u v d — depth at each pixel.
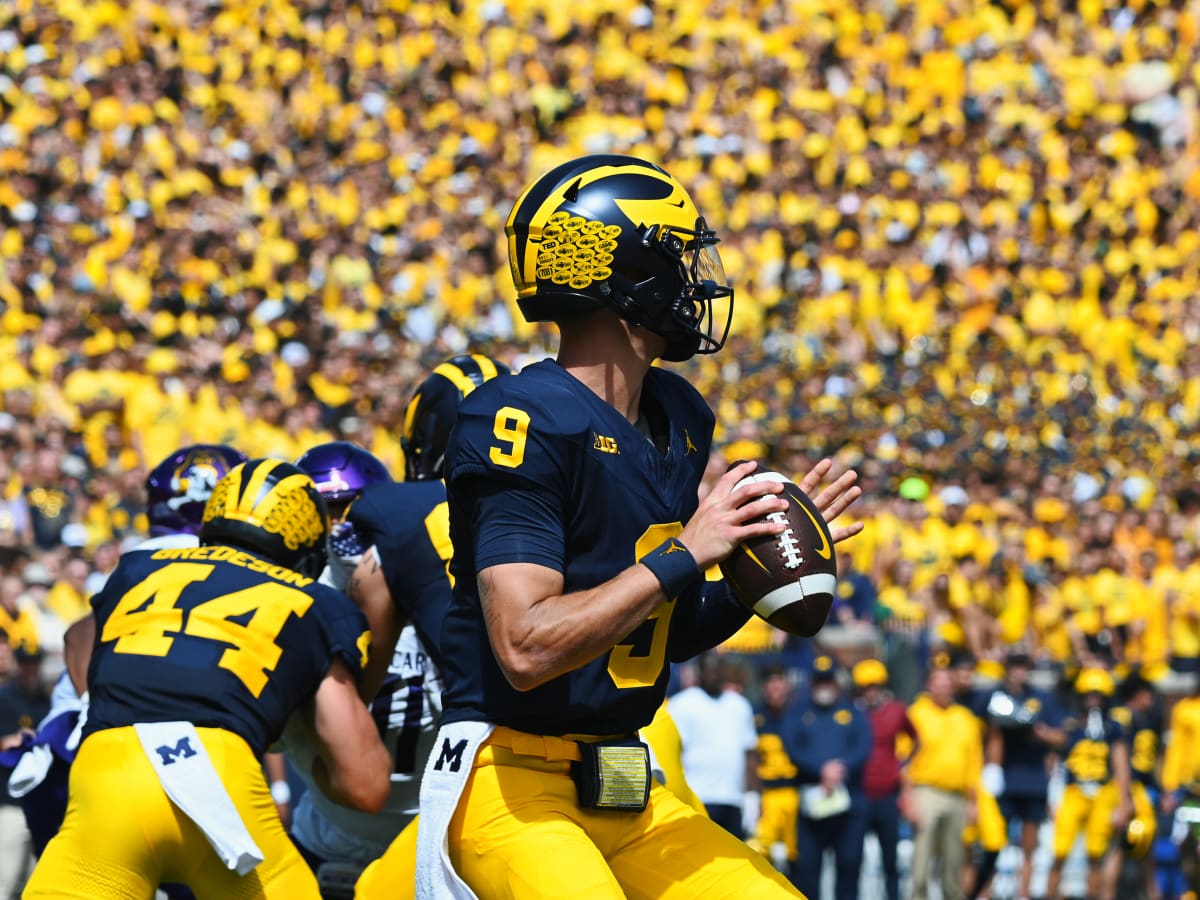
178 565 15.09
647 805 11.37
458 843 11.05
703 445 11.77
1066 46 84.12
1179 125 80.50
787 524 11.18
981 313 67.94
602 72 77.75
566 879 10.63
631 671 11.13
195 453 18.38
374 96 73.62
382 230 66.75
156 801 14.06
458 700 11.22
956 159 75.94
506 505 10.61
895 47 81.81
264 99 72.75
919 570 53.00
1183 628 52.84
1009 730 42.75
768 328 63.03
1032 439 58.00
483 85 75.31
